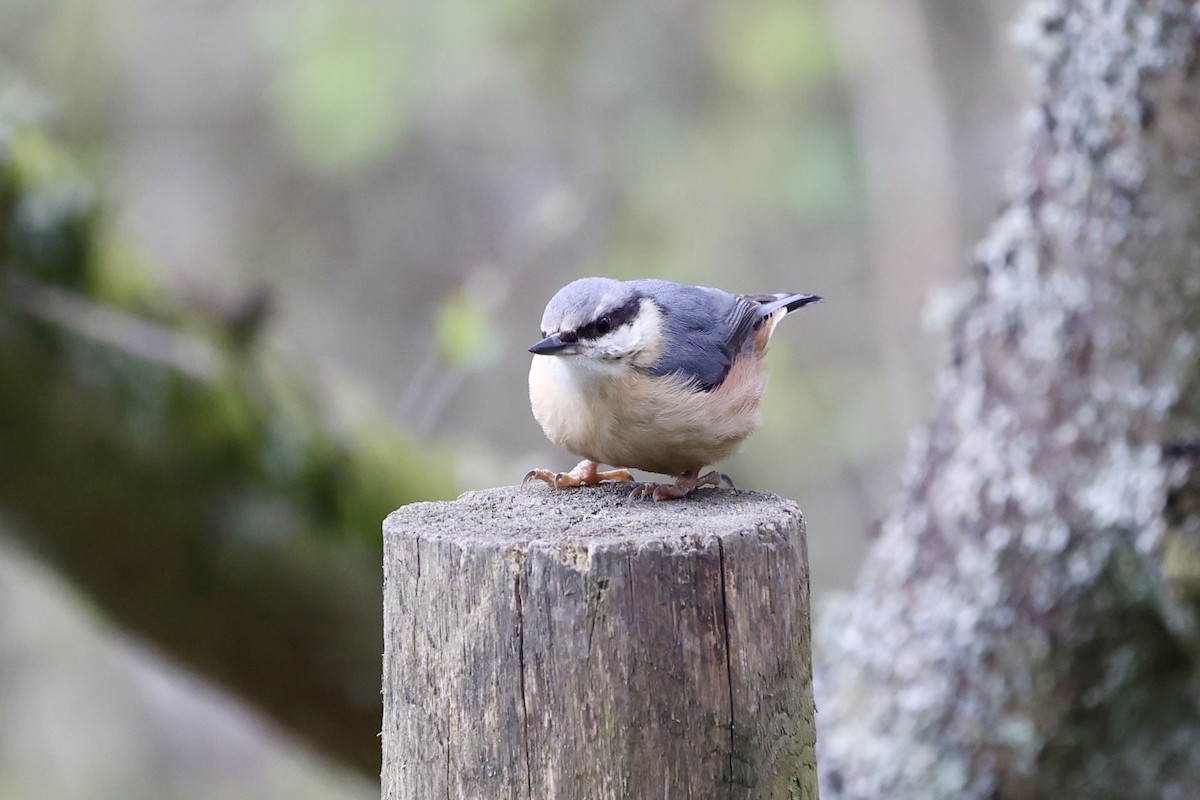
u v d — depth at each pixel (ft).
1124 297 22.53
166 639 28.73
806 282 62.64
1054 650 23.82
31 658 53.06
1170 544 21.89
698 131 58.65
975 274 25.52
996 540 24.29
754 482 54.34
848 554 56.34
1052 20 23.29
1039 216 23.77
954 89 63.26
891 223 57.31
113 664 53.93
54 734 53.31
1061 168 23.38
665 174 58.13
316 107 53.47
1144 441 22.48
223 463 27.73
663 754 13.53
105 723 54.24
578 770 13.52
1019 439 24.00
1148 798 23.95
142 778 54.60
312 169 61.05
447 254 67.87
